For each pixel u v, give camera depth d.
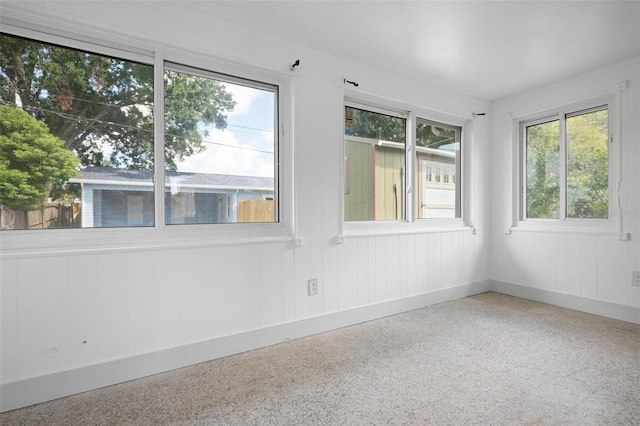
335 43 2.58
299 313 2.58
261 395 1.77
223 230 2.33
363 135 3.11
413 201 3.38
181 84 2.21
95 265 1.86
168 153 2.17
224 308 2.26
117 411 1.64
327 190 2.73
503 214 3.85
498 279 3.92
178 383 1.90
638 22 2.26
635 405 1.65
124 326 1.93
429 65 2.96
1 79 1.72
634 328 2.71
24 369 1.69
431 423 1.52
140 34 1.97
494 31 2.39
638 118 2.82
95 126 1.94
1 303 1.64
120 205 2.01
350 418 1.56
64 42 1.84
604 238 3.05
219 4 2.08
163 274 2.05
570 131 3.36
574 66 2.98
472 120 3.78
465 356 2.22
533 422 1.52
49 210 1.83
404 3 2.06
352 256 2.88
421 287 3.36
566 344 2.40
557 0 2.02
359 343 2.45
